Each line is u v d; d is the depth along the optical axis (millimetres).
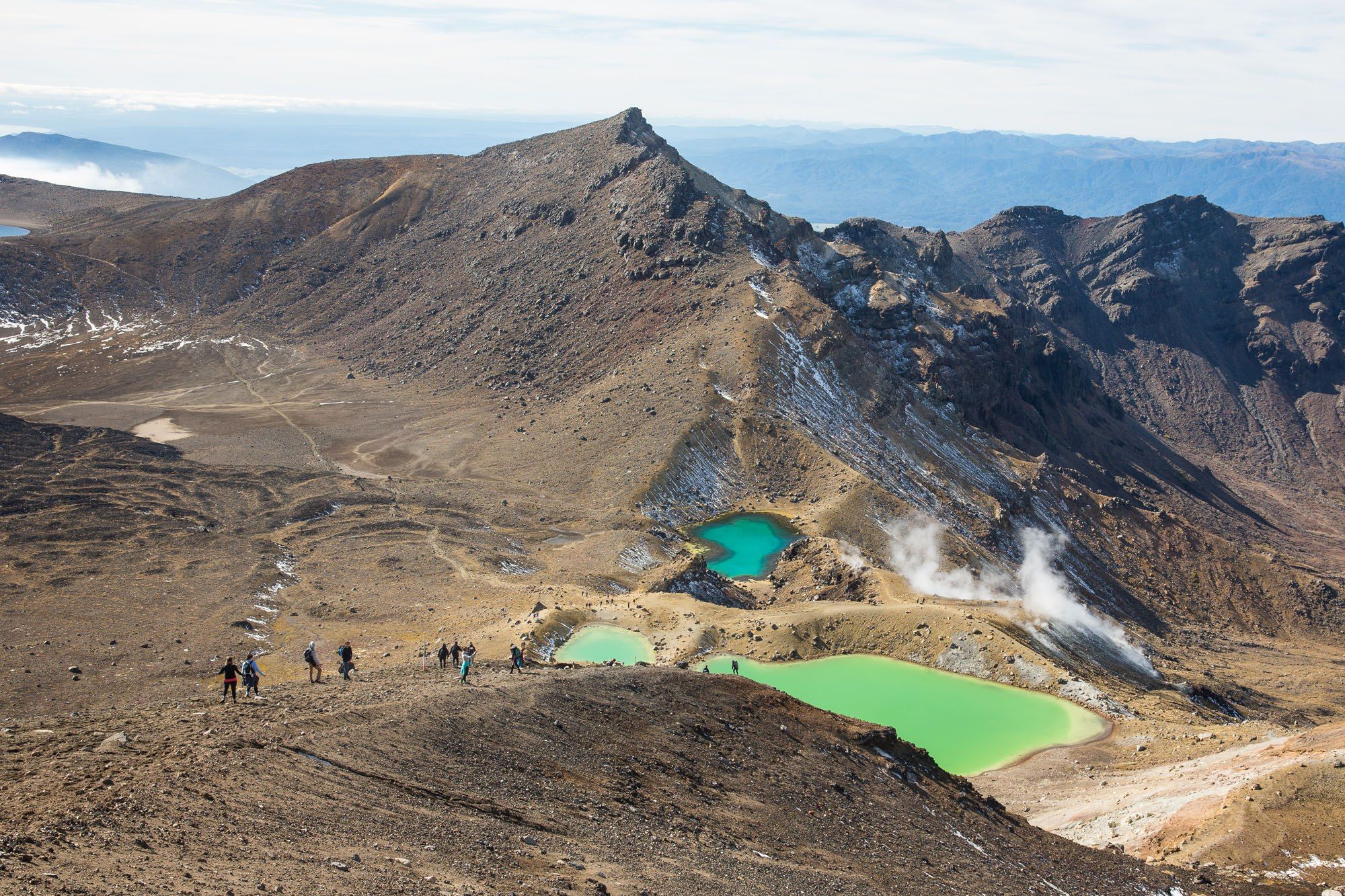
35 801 28844
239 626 95312
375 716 41531
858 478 173750
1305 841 53281
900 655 92125
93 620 94438
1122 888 47594
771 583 126875
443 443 192750
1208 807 58469
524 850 32312
